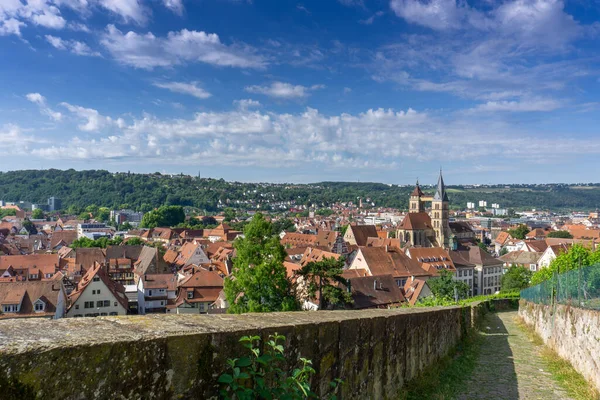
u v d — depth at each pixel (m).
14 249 112.81
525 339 22.97
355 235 126.38
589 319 13.11
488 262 103.12
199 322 4.39
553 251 96.62
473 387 12.20
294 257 95.38
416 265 81.06
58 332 3.23
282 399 4.30
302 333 5.30
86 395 2.99
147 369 3.38
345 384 6.55
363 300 53.62
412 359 11.09
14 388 2.65
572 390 12.00
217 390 3.96
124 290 74.50
